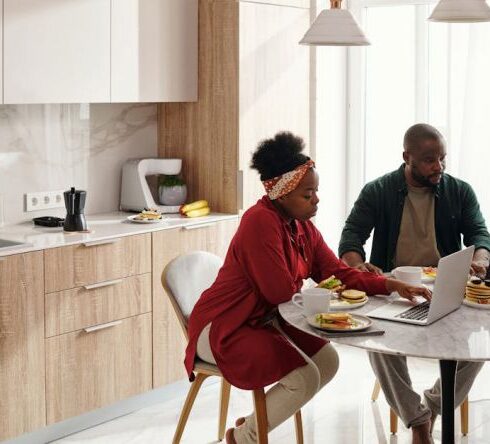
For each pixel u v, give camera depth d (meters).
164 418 4.13
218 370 3.25
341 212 5.41
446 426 2.76
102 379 4.02
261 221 3.12
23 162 4.29
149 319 4.20
